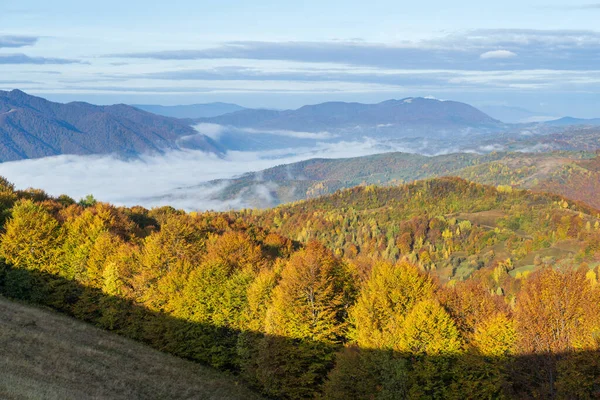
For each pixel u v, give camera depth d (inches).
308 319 1815.9
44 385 1238.9
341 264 2144.4
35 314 2110.0
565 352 1368.1
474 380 1501.0
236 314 2050.9
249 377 1905.8
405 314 1694.1
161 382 1718.8
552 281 1469.0
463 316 1717.5
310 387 1808.6
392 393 1507.1
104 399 1346.0
